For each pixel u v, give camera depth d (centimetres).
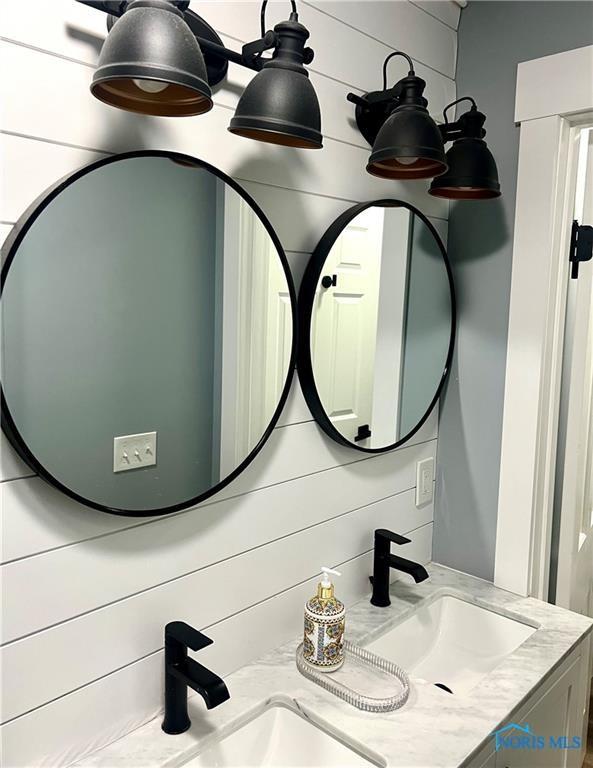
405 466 164
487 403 164
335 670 124
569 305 163
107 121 94
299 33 95
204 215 106
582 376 168
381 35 142
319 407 132
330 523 143
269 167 120
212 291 109
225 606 121
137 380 100
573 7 143
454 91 165
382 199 145
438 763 101
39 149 87
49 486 92
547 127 147
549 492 162
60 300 89
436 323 161
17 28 84
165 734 107
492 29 157
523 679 125
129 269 97
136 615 106
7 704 91
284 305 121
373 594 153
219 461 113
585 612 209
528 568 159
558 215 151
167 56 73
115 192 94
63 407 91
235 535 122
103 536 100
